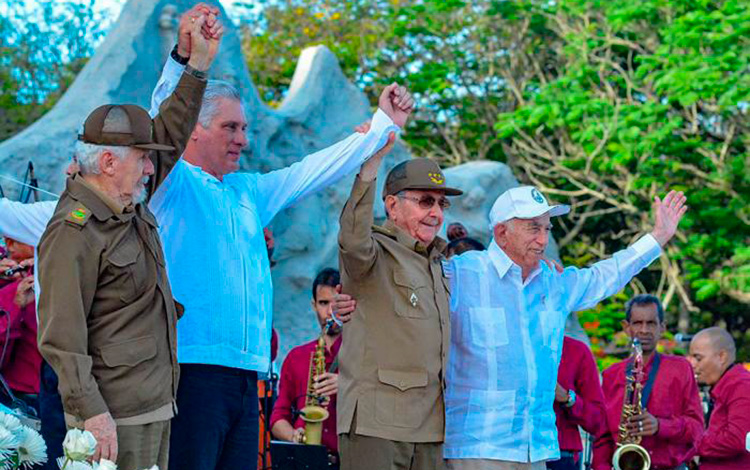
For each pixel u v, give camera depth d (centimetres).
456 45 2206
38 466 488
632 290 2089
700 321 2184
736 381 838
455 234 863
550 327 610
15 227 516
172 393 466
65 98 1123
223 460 517
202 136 533
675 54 1869
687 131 1958
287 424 739
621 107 1895
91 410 430
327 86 1392
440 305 561
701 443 844
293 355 756
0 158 1045
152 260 462
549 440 601
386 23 2311
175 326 470
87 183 452
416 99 2233
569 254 2189
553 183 2202
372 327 550
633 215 2156
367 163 547
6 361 652
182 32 491
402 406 543
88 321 448
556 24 2152
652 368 805
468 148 2292
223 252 514
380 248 557
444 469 577
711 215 1936
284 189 557
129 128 455
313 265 1300
